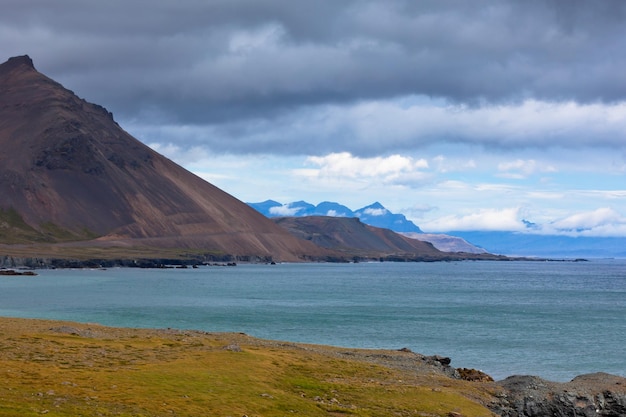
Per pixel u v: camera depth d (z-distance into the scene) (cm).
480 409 5656
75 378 4997
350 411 5128
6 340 6412
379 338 12150
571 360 10156
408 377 6706
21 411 3969
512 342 11944
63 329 7588
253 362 6253
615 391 6475
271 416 4709
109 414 4175
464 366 9525
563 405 6256
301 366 6494
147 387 4956
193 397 4853
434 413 5356
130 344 6825
